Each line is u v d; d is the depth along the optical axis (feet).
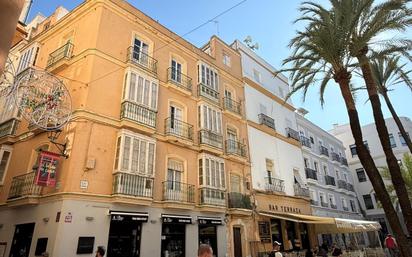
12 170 45.44
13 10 8.18
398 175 35.91
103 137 40.60
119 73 46.01
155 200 43.93
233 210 55.42
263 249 59.67
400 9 37.40
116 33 47.83
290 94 46.39
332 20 39.63
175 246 44.88
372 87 40.19
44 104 36.68
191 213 48.70
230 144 62.44
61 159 37.83
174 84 53.62
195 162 53.62
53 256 31.68
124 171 39.63
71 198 34.88
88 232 35.04
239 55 78.59
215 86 64.75
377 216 119.96
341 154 120.98
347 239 91.66
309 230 75.92
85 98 40.42
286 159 79.71
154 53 53.31
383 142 37.81
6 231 40.96
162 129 49.55
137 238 40.09
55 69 47.75
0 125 51.19
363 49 40.19
